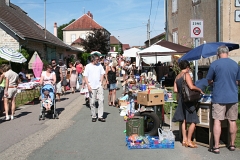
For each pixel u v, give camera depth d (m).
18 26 23.20
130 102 9.34
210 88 6.60
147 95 7.16
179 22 22.05
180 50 13.20
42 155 5.84
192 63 15.91
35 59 20.02
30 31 24.78
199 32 8.46
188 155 5.66
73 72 17.36
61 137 7.21
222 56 5.79
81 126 8.43
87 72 9.02
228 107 5.71
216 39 15.95
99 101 9.06
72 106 12.33
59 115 10.31
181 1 21.48
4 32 21.08
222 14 15.13
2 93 10.02
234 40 15.13
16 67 19.69
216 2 15.84
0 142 6.85
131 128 6.62
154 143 6.17
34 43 23.98
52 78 9.88
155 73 19.06
